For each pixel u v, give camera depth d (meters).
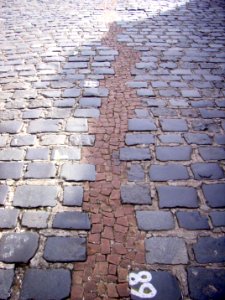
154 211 2.64
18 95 4.30
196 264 2.27
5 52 5.63
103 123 3.71
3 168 3.07
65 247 2.36
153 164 3.12
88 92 4.33
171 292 2.12
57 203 2.70
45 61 5.25
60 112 3.92
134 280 2.17
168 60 5.26
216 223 2.55
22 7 8.34
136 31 6.57
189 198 2.76
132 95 4.27
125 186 2.87
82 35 6.36
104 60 5.27
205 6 8.20
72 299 2.07
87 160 3.16
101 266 2.24
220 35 6.30
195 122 3.74
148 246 2.38
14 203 2.71
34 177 2.97
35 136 3.51
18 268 2.24
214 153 3.27
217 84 4.54
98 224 2.53
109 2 8.61
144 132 3.56
